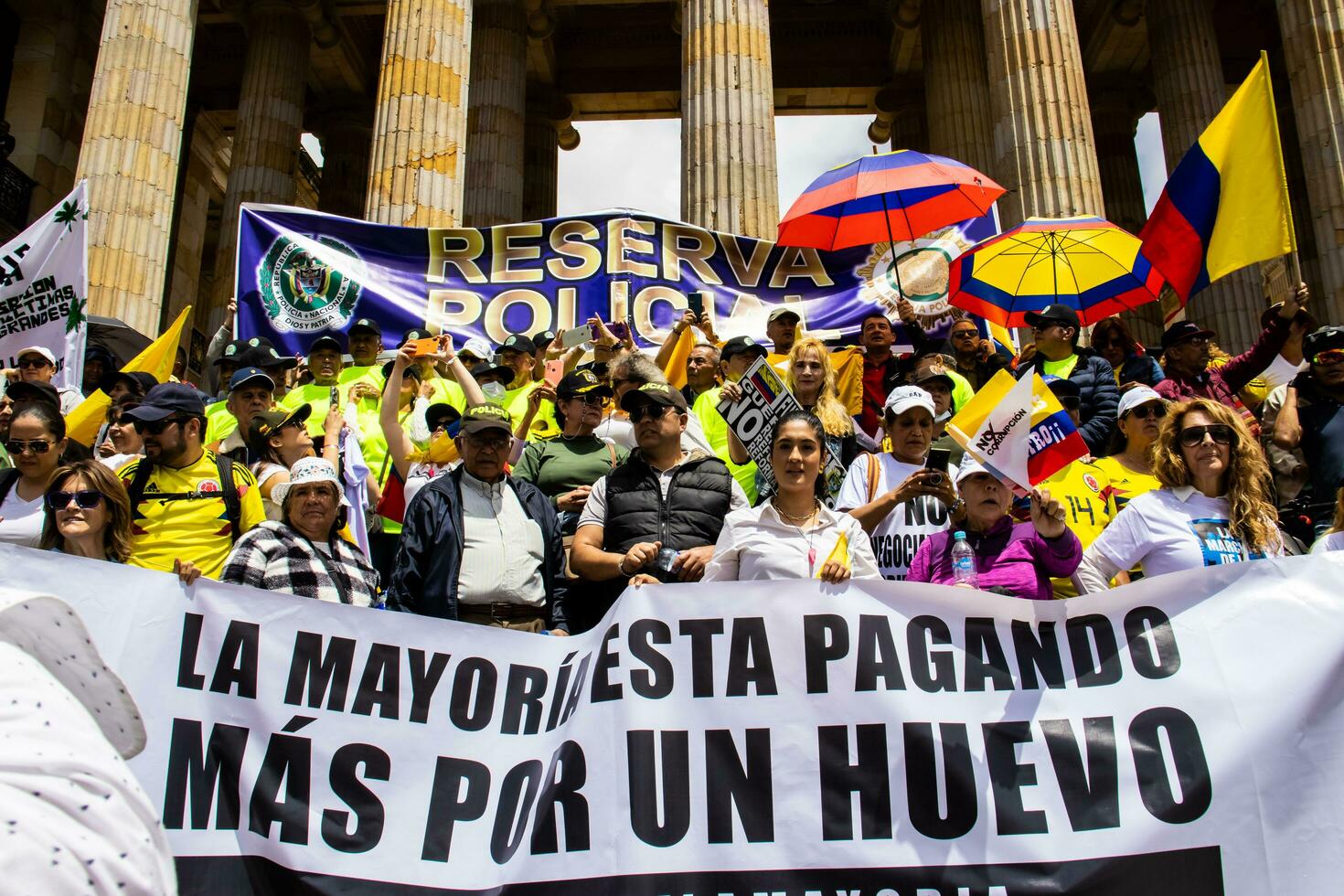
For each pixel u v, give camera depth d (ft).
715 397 28.73
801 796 14.99
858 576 18.47
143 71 56.49
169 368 33.76
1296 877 14.02
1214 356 37.37
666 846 14.76
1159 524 19.10
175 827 14.93
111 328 43.01
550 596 20.80
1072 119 50.49
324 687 16.01
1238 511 18.95
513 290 40.32
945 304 40.24
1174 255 29.09
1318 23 51.44
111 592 15.80
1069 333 31.30
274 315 39.63
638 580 16.47
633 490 20.90
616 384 26.11
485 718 16.19
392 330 39.58
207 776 15.28
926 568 19.52
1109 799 14.71
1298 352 32.89
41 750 5.59
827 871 14.55
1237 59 81.66
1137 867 14.28
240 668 15.87
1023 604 15.94
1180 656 15.34
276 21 77.87
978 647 15.76
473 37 74.95
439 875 15.14
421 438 28.53
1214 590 15.65
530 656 16.60
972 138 69.21
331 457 25.22
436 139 53.26
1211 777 14.60
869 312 40.40
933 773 15.02
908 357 31.91
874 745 15.23
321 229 40.40
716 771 15.20
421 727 16.01
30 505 22.09
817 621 15.96
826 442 23.75
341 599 19.16
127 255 53.52
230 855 14.94
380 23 86.84
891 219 36.76
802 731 15.35
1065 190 49.24
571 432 25.75
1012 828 14.62
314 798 15.43
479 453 20.80
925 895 14.33
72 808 5.55
